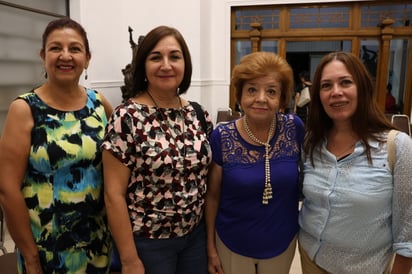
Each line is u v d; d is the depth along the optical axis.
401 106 5.92
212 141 1.43
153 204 1.27
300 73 6.07
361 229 1.23
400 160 1.18
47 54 1.28
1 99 3.73
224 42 6.29
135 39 6.02
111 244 1.49
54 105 1.31
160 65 1.26
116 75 5.75
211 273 1.50
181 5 5.95
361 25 5.82
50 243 1.31
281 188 1.38
